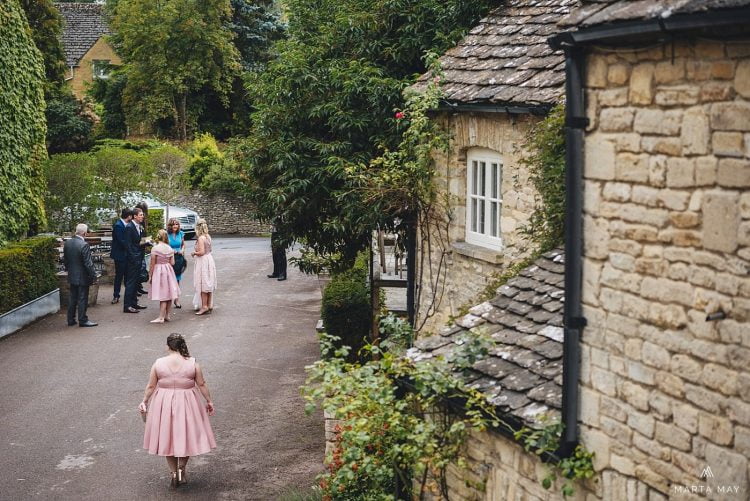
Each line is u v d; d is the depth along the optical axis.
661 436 4.79
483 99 9.66
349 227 13.66
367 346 7.28
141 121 44.66
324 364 6.92
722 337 4.40
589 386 5.34
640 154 4.89
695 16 4.29
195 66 43.72
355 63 13.27
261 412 12.71
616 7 4.96
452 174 10.99
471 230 10.88
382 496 7.50
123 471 10.59
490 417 6.17
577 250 5.36
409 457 6.70
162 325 18.03
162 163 34.16
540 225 8.37
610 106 5.10
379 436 7.04
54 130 39.38
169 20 43.03
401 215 12.34
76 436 11.68
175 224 20.45
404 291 16.94
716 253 4.43
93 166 25.48
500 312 7.31
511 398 5.97
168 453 9.95
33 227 22.22
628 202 4.99
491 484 6.40
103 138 44.81
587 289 5.33
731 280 4.34
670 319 4.71
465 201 10.95
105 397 13.25
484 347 6.59
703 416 4.52
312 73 13.67
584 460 5.32
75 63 50.81
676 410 4.69
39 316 18.64
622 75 5.00
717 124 4.40
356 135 13.38
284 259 23.91
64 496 9.85
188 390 10.16
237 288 22.50
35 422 12.19
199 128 46.69
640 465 4.95
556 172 7.83
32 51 21.61
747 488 4.27
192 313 19.25
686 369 4.62
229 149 14.90
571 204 5.35
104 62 50.28
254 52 47.75
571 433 5.41
